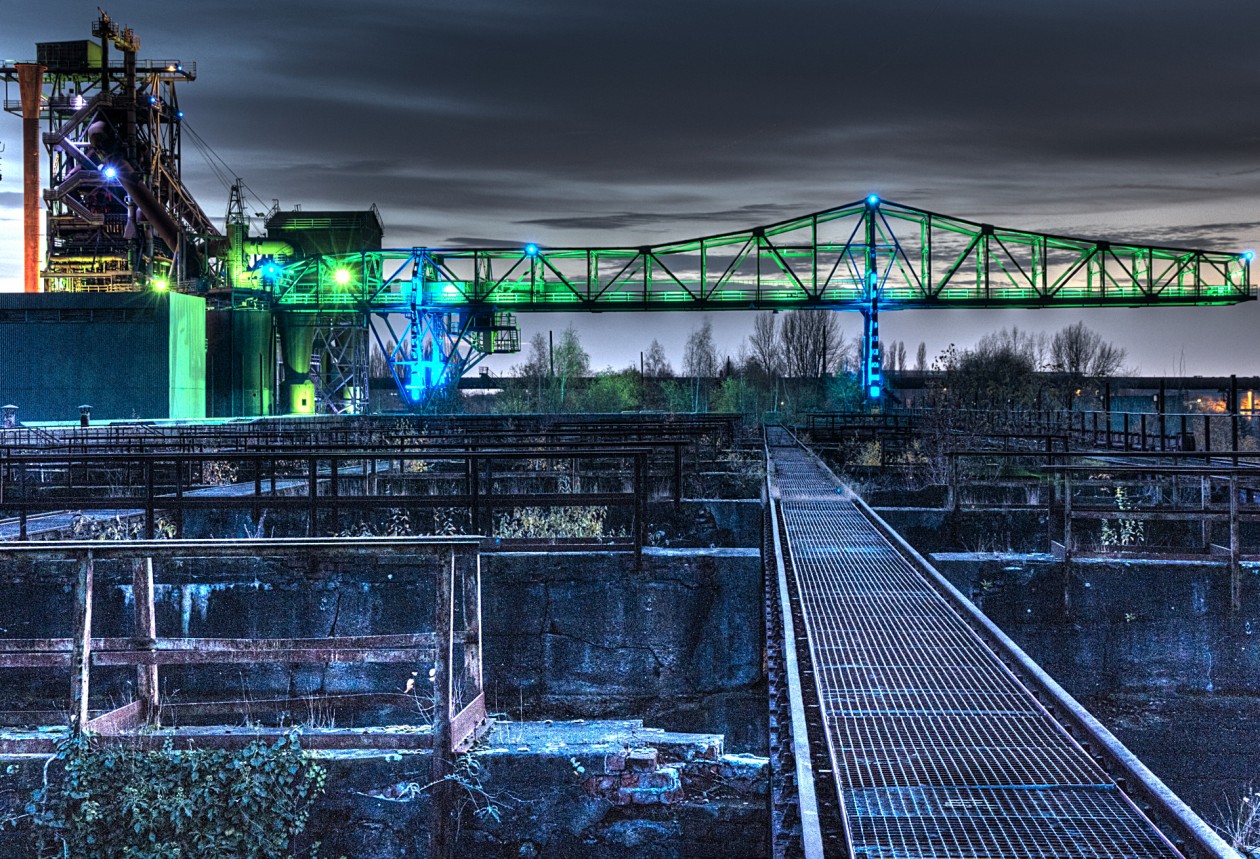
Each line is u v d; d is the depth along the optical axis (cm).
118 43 7600
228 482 2103
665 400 10756
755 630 1182
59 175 7588
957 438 2575
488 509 1327
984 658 877
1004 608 1255
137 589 748
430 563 1193
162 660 736
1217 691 1224
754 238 8838
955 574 1260
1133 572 1242
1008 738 702
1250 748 1202
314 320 8131
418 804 715
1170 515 1278
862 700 779
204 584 1194
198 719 1158
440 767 716
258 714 1176
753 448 2948
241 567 1195
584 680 1188
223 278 8119
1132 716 1220
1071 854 544
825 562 1278
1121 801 606
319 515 1619
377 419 3981
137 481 2117
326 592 1197
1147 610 1241
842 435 3491
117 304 6047
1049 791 620
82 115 7531
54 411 6025
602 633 1191
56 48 7631
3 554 706
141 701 796
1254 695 1220
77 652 708
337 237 8494
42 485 1834
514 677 1187
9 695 1179
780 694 750
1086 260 8975
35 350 6031
